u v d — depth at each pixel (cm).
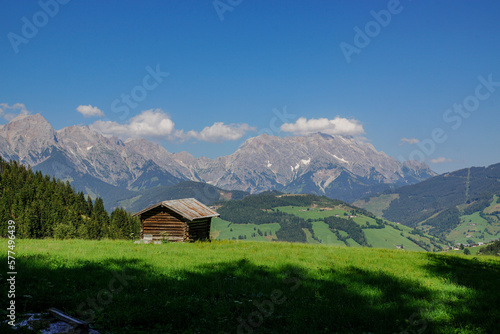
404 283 1416
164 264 1656
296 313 1009
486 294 1277
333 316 995
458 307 1124
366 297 1199
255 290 1234
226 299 1118
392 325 955
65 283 1166
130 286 1206
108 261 1658
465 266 1977
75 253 1864
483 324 960
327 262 1888
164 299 1040
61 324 801
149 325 867
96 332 795
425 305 1132
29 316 829
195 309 975
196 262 1758
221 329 864
